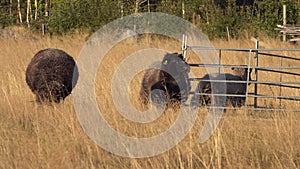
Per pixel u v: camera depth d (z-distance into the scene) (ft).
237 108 74.23
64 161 51.60
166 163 49.65
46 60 78.79
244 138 58.08
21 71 99.60
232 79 79.41
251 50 77.36
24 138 58.23
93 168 49.57
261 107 76.95
